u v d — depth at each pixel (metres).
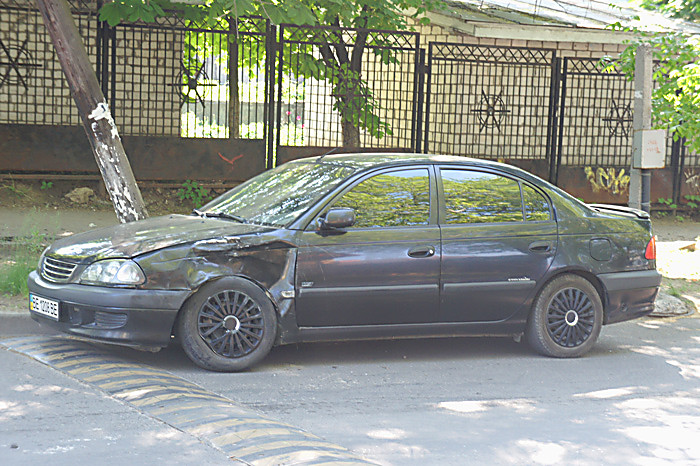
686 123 10.43
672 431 5.64
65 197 13.45
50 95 14.17
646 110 9.11
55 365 6.37
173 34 13.41
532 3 17.02
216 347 6.44
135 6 11.93
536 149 16.41
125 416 5.36
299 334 6.66
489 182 7.32
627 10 17.61
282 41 13.30
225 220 7.02
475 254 7.03
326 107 17.55
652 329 8.88
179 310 6.32
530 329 7.37
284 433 5.14
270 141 13.67
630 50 10.85
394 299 6.82
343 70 14.77
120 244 6.43
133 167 13.28
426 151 14.14
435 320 7.01
